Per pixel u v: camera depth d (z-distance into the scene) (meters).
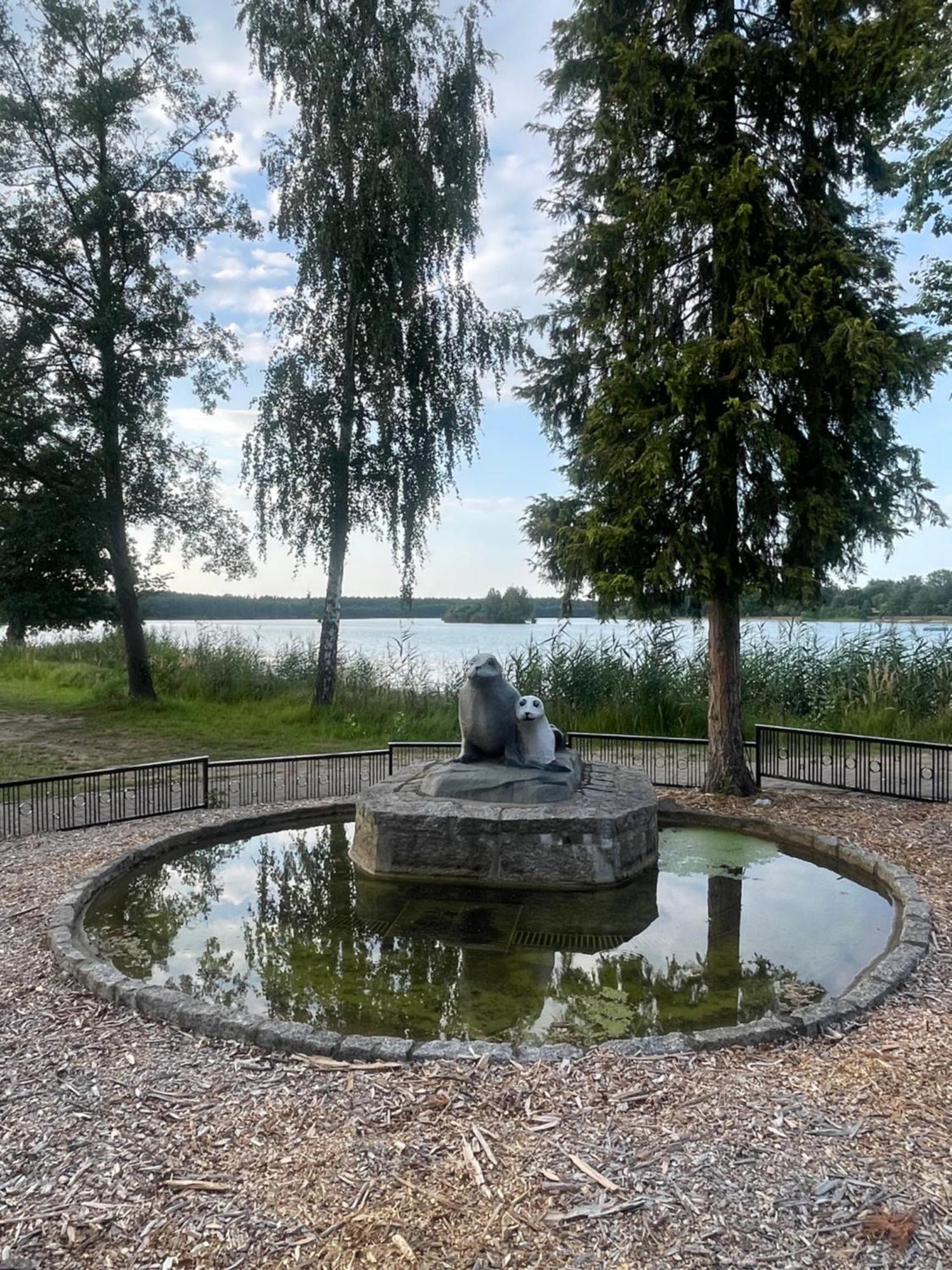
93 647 29.27
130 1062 3.44
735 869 6.65
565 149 9.95
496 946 5.12
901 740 8.81
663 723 13.52
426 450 16.52
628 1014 4.16
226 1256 2.32
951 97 9.88
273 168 15.70
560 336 10.11
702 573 8.19
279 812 8.20
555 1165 2.70
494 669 7.11
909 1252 2.30
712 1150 2.77
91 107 16.52
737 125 8.66
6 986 4.20
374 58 15.52
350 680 17.75
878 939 5.15
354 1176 2.66
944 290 11.77
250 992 4.45
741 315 7.86
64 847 7.02
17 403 17.44
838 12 7.93
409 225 15.66
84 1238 2.40
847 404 8.08
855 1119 2.95
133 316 17.06
